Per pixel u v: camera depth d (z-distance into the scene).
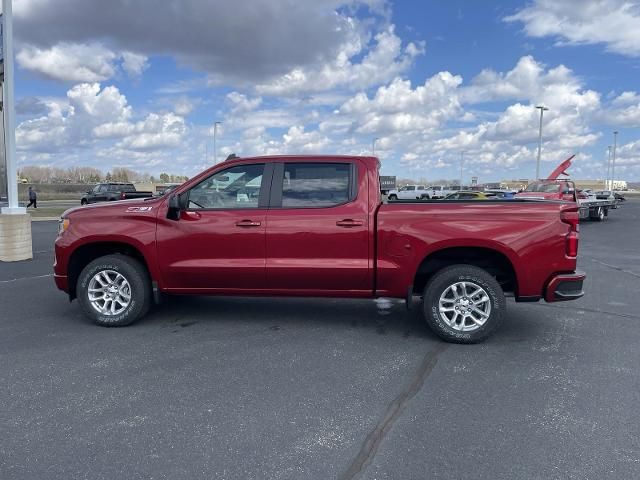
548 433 3.41
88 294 5.83
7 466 3.00
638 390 4.12
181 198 5.63
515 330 5.86
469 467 3.00
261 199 5.61
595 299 7.62
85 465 3.01
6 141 10.95
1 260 10.91
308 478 2.89
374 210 5.40
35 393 4.01
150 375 4.39
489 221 5.20
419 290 5.75
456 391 4.10
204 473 2.94
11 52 10.77
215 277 5.64
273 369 4.55
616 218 30.05
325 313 6.55
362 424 3.53
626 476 2.90
